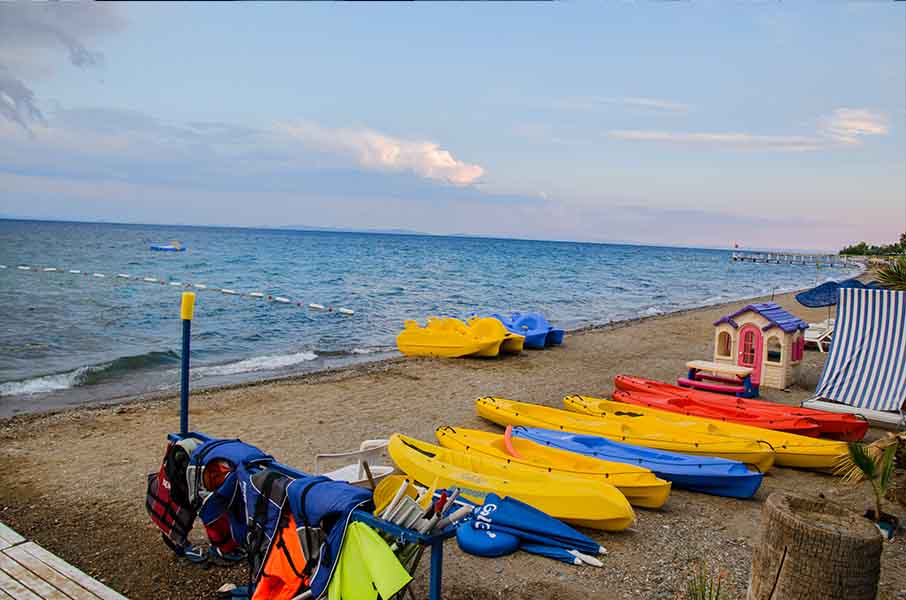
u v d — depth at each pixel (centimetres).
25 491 707
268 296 3309
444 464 682
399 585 345
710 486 755
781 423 952
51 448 874
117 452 861
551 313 3152
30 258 5531
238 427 1008
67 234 11625
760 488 788
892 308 1102
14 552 518
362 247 11512
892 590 528
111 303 2742
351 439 952
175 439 520
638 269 8125
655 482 691
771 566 359
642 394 1142
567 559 569
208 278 4312
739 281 6475
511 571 547
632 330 2384
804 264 10850
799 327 1370
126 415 1070
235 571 520
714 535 645
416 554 400
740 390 1227
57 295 2950
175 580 505
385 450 833
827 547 335
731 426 914
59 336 1927
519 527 585
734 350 1394
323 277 4772
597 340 2105
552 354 1809
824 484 804
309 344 2011
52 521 623
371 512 387
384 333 2258
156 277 4212
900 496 711
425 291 3950
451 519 371
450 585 517
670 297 4284
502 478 662
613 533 639
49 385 1355
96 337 1942
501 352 1795
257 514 418
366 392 1285
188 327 537
